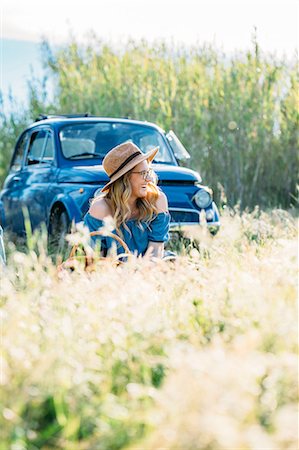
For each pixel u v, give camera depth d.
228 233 5.55
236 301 3.33
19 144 9.35
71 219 6.87
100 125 8.24
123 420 2.54
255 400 2.49
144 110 12.71
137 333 3.07
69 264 3.94
